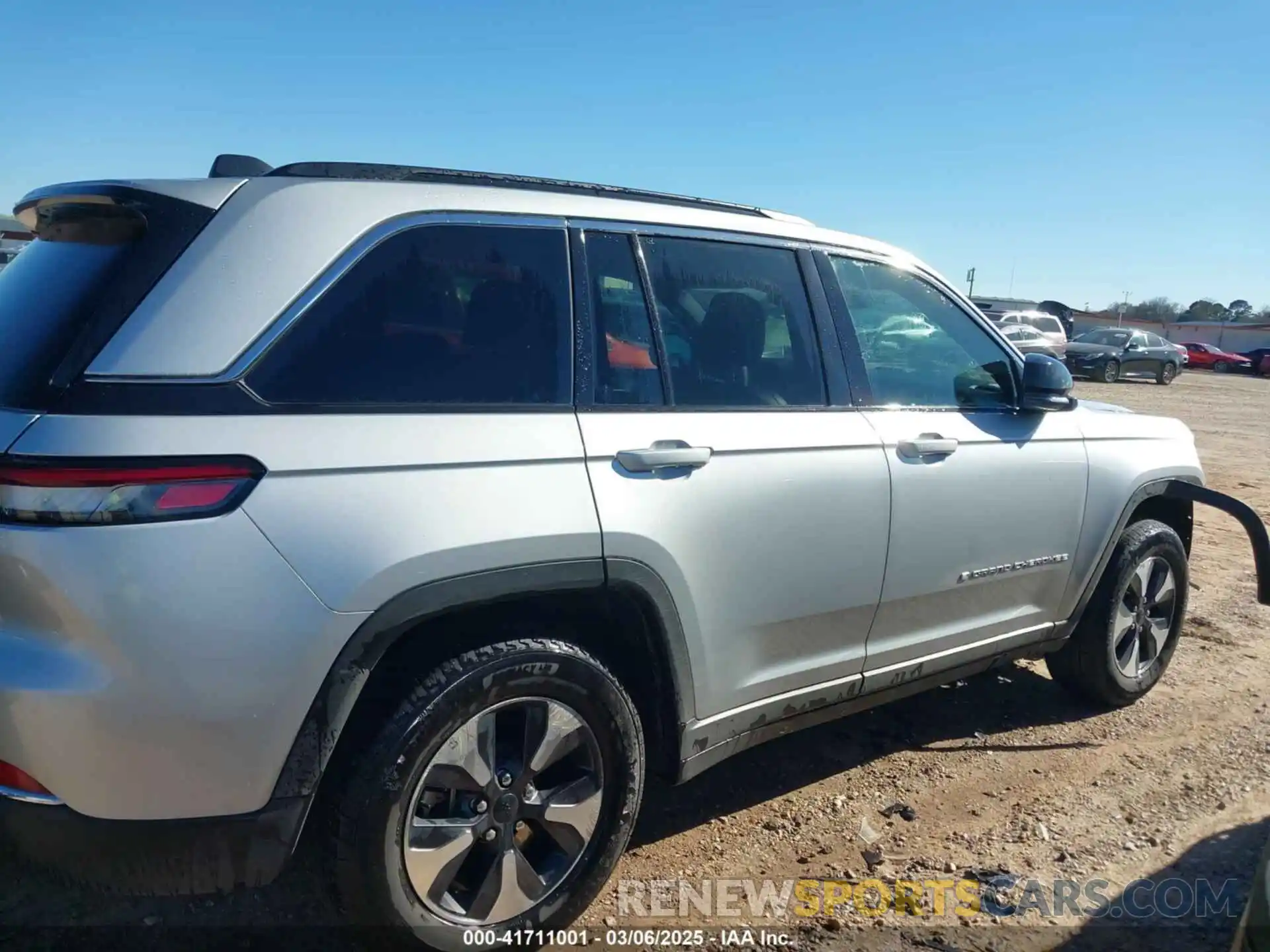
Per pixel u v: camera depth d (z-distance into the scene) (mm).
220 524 2002
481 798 2416
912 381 3514
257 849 2119
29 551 1936
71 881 2119
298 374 2178
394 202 2416
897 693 3535
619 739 2621
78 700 1934
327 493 2127
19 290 2326
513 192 2654
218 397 2064
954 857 3193
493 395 2455
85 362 2014
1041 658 4402
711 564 2766
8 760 2018
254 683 2037
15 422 1981
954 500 3447
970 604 3650
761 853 3182
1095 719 4352
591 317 2686
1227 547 7930
